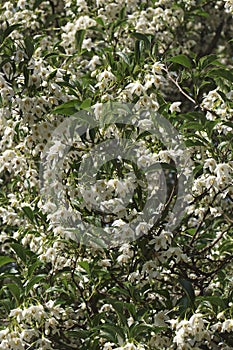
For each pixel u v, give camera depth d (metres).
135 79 5.46
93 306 5.71
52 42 8.03
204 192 5.61
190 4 8.41
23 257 5.27
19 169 5.79
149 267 5.29
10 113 5.54
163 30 8.68
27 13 7.48
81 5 7.54
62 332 5.77
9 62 5.46
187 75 5.96
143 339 5.13
